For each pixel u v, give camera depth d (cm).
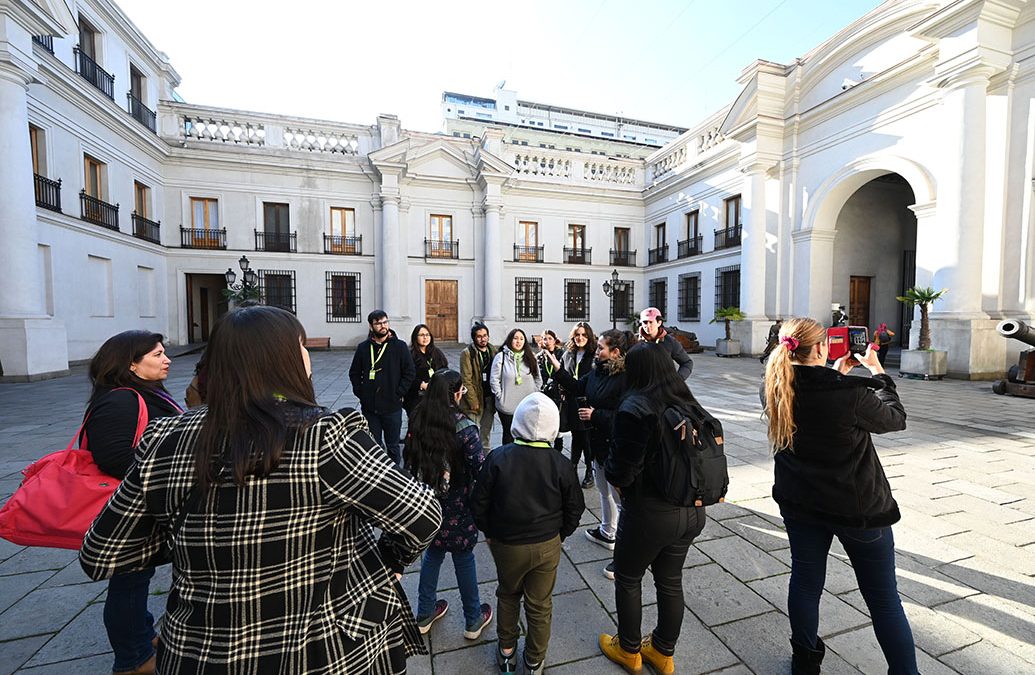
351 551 104
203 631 88
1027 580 255
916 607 231
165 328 1659
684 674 191
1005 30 926
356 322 1917
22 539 158
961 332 956
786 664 196
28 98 1067
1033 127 904
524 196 2116
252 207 1783
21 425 604
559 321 2173
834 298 1491
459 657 205
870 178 1230
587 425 324
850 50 1228
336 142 1909
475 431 229
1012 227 938
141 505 95
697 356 1628
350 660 96
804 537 180
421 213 1973
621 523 190
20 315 958
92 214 1282
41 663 198
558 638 216
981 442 517
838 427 161
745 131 1470
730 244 1731
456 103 4728
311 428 95
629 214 2262
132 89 1579
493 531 184
